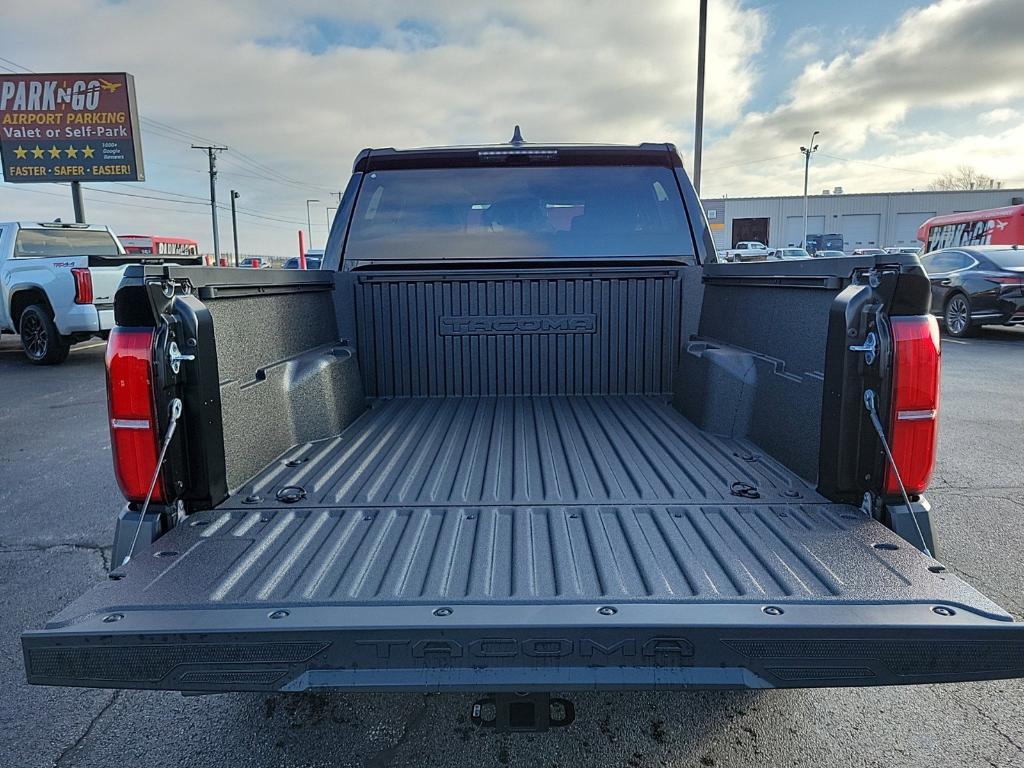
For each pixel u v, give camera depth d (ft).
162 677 4.84
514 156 11.55
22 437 22.07
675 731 7.84
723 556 5.72
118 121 68.54
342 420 9.62
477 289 11.18
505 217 11.74
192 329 6.37
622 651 4.79
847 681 4.76
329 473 7.78
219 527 6.34
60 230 39.75
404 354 11.28
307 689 4.81
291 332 9.03
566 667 4.81
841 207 200.95
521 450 8.59
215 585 5.32
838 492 6.59
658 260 11.63
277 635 4.78
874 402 6.15
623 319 11.23
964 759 7.31
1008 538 13.05
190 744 7.70
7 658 9.48
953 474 17.12
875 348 6.09
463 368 11.35
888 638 4.71
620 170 11.68
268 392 8.00
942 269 45.44
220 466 6.88
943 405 24.75
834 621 4.74
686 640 4.76
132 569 5.57
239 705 8.41
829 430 6.62
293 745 7.66
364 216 11.69
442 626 4.78
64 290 34.76
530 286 11.15
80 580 11.98
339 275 10.99
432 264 11.65
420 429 9.62
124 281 6.03
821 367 6.93
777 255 104.63
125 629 4.79
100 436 22.17
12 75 66.59
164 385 6.13
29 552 13.19
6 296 36.81
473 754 7.49
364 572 5.55
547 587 5.30
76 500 16.11
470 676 4.81
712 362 9.14
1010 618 4.77
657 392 11.41
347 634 4.78
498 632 4.78
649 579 5.37
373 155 11.56
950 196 196.65
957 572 11.62
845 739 7.68
